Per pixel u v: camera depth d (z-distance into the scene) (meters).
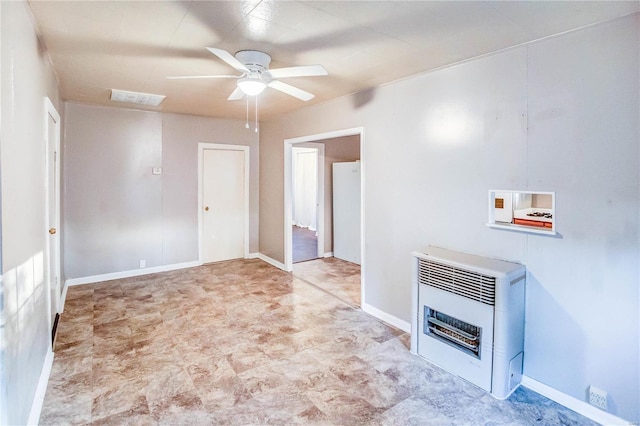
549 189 2.29
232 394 2.35
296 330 3.34
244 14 2.01
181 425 2.05
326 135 4.32
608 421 2.09
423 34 2.26
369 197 3.68
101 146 4.75
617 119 2.00
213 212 5.81
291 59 2.74
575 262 2.20
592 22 2.04
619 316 2.04
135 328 3.34
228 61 2.33
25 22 1.91
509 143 2.49
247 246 6.14
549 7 1.88
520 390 2.43
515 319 2.36
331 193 6.59
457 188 2.84
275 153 5.60
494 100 2.56
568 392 2.25
